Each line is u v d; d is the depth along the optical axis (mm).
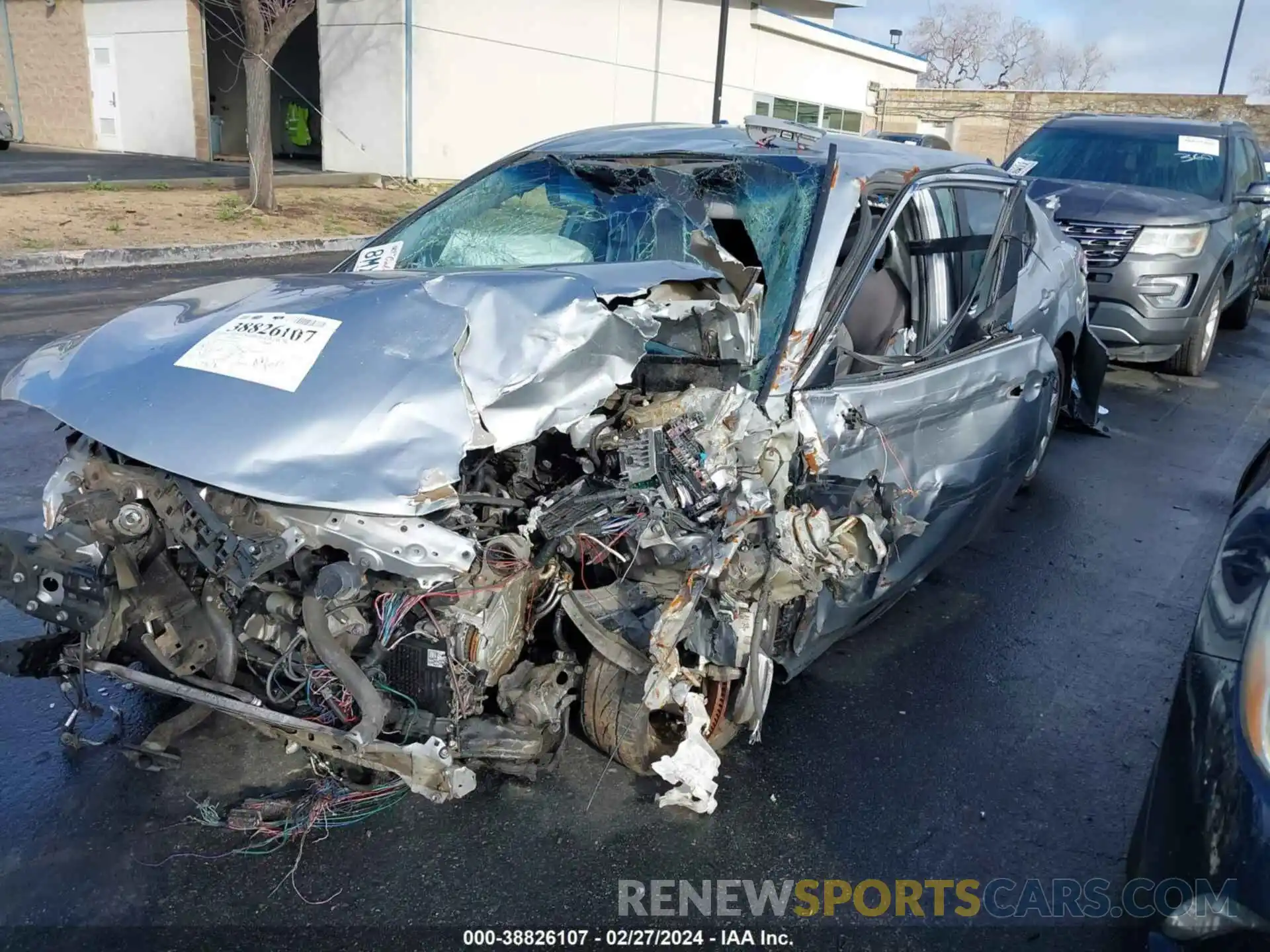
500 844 2830
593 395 2803
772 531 2848
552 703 2789
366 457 2465
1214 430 7566
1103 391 8508
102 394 2725
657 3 21500
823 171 3635
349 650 2639
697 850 2855
